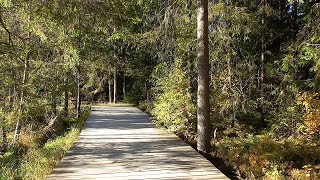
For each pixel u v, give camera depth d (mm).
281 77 13844
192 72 13758
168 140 10633
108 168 7039
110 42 22312
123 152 8750
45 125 15383
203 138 9281
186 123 12359
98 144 9922
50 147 11172
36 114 13906
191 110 12352
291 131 10992
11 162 10188
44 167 7695
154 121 14945
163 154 8484
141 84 30109
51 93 14633
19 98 13281
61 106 20312
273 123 12461
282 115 11055
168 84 12789
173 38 13633
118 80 39781
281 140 10477
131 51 28094
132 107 27250
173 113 12461
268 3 14641
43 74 13922
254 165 8000
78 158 8023
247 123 13797
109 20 8125
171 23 12328
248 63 14938
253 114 14266
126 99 33781
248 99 14219
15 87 12906
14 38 11344
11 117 12805
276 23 15414
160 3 12734
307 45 9562
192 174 6566
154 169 6957
